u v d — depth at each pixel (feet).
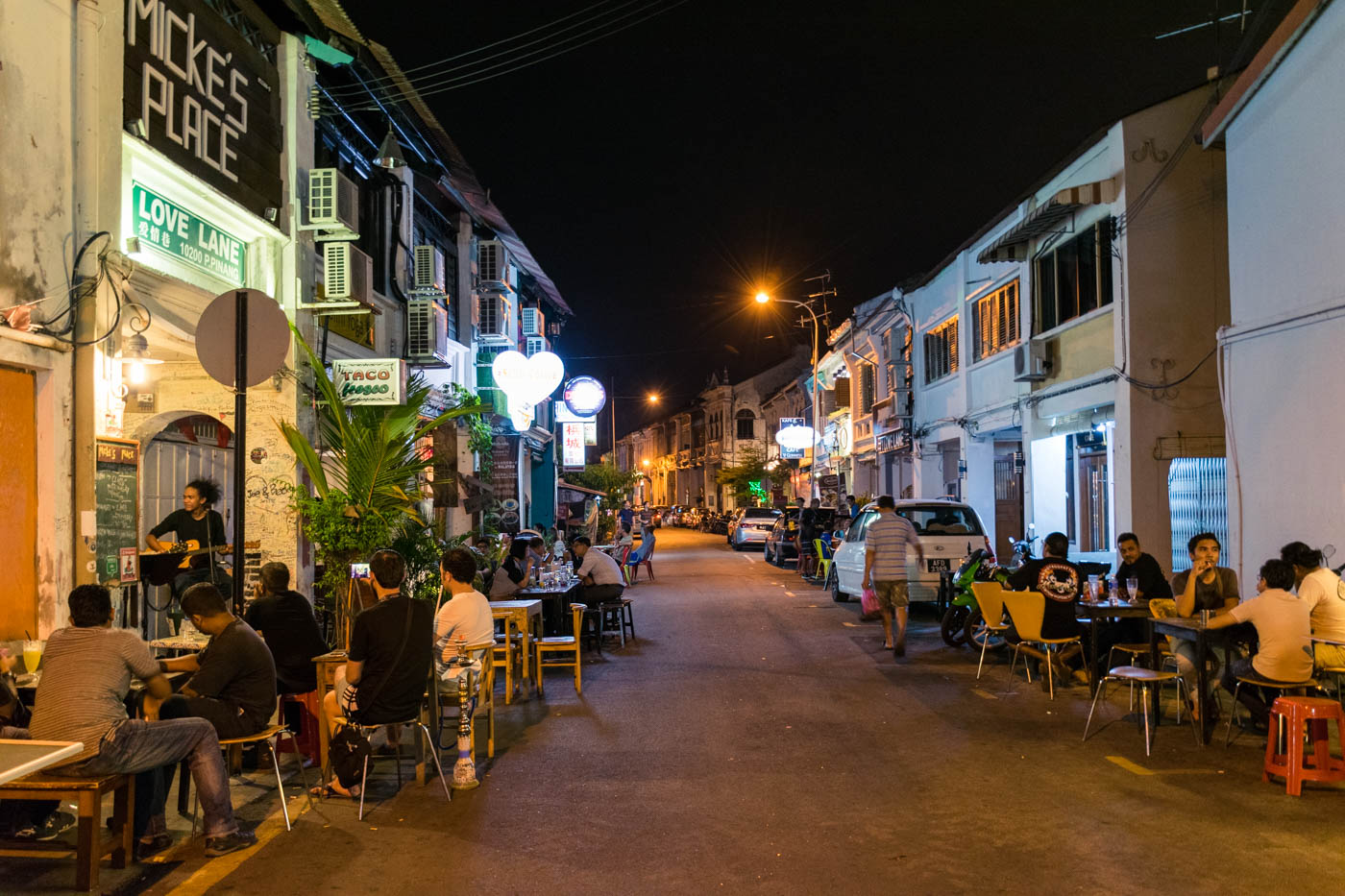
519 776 22.54
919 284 86.53
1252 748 24.31
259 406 33.55
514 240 70.18
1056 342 57.77
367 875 16.57
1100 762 23.18
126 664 16.94
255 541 33.32
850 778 21.97
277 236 33.63
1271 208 35.94
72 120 22.91
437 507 53.62
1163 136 48.24
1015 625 31.86
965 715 28.37
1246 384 37.73
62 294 22.35
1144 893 15.28
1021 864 16.57
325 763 21.61
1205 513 47.65
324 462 35.47
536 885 16.01
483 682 24.20
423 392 35.70
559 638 33.32
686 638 45.11
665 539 170.30
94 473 22.75
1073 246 55.47
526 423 72.13
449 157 51.44
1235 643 26.55
